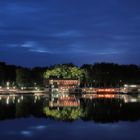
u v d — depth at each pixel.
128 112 108.44
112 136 65.62
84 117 95.88
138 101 168.38
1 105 138.12
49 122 85.44
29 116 98.19
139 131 71.38
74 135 66.62
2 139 62.09
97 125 80.06
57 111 113.19
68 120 89.25
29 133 68.75
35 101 171.00
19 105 139.50
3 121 87.06
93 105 141.00
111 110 115.88
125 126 78.44
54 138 63.41
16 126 78.38
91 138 63.59
